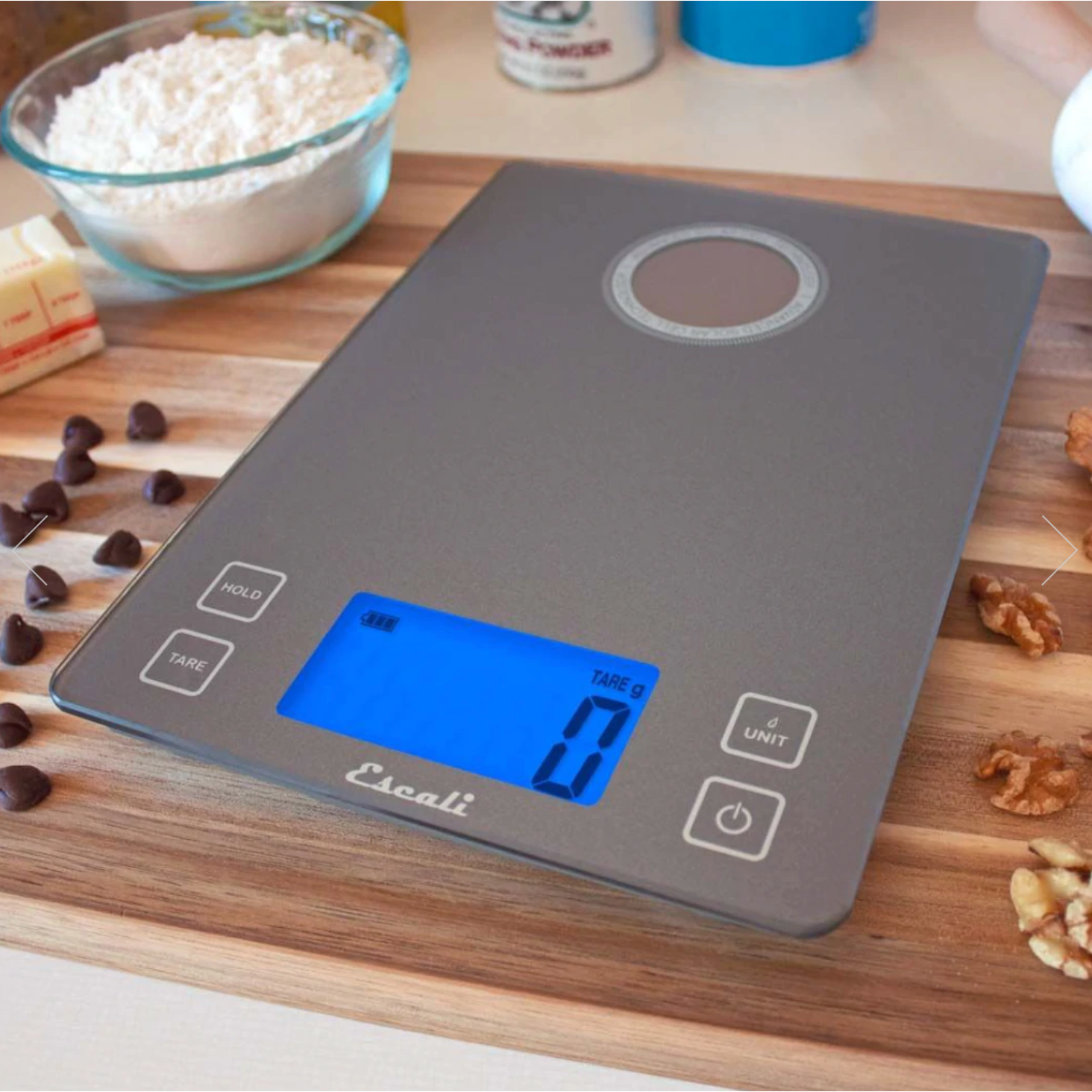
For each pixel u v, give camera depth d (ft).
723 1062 1.47
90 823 1.70
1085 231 2.49
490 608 1.73
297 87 2.49
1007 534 1.94
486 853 1.63
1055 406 2.13
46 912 1.61
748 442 1.93
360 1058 1.52
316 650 1.71
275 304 2.50
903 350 2.08
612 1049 1.49
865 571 1.73
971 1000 1.46
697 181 2.66
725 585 1.72
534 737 1.59
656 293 2.23
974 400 1.98
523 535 1.82
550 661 1.66
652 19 3.10
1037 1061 1.41
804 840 1.45
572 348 2.13
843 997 1.47
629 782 1.52
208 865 1.64
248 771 1.60
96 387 2.35
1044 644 1.76
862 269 2.25
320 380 2.12
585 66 3.07
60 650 1.89
